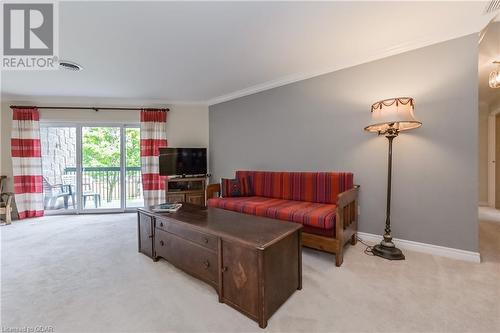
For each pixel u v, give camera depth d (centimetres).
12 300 157
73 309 147
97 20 182
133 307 149
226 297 151
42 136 411
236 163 402
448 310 141
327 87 287
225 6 167
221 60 262
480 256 211
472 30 200
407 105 196
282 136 334
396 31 206
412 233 234
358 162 266
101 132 428
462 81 207
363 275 185
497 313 138
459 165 210
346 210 222
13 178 387
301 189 288
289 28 198
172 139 441
